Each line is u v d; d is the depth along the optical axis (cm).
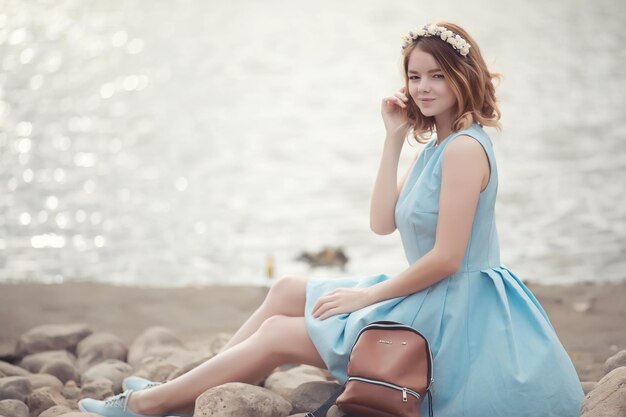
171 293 777
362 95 2442
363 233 1069
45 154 1555
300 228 1098
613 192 1189
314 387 445
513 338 402
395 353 388
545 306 691
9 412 445
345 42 3919
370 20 4847
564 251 934
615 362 458
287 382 472
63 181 1348
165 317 709
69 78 2716
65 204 1210
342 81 2744
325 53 3519
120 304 742
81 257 972
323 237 1053
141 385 464
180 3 5806
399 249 999
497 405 394
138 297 764
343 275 909
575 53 3066
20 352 579
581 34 3650
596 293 723
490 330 404
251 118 2062
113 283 834
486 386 395
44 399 462
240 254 987
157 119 2022
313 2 6125
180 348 574
